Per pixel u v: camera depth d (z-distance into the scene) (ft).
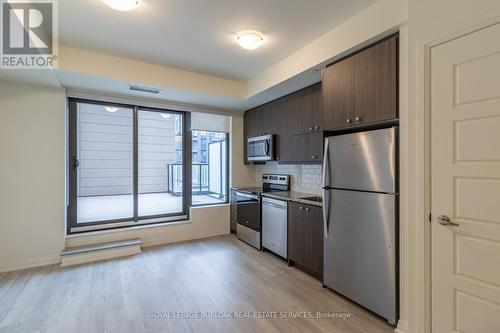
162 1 6.57
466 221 5.20
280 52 9.61
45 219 10.53
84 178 12.44
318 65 8.65
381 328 6.55
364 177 7.20
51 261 10.61
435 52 5.59
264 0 6.58
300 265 10.12
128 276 9.48
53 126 10.62
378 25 6.65
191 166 14.78
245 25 7.77
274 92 11.75
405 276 6.26
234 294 8.23
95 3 6.61
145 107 13.34
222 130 15.31
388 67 6.54
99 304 7.57
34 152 10.34
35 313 7.08
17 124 10.06
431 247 5.75
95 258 11.02
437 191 5.63
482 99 4.92
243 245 13.17
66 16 7.20
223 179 16.11
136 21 7.52
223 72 11.64
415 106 5.96
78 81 10.22
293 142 11.70
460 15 5.17
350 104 7.62
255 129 14.78
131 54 9.77
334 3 6.70
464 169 5.20
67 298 7.88
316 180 11.97
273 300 7.88
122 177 13.07
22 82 10.00
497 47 4.71
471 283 5.13
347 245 7.73
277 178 14.15
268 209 11.78
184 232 14.05
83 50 9.35
